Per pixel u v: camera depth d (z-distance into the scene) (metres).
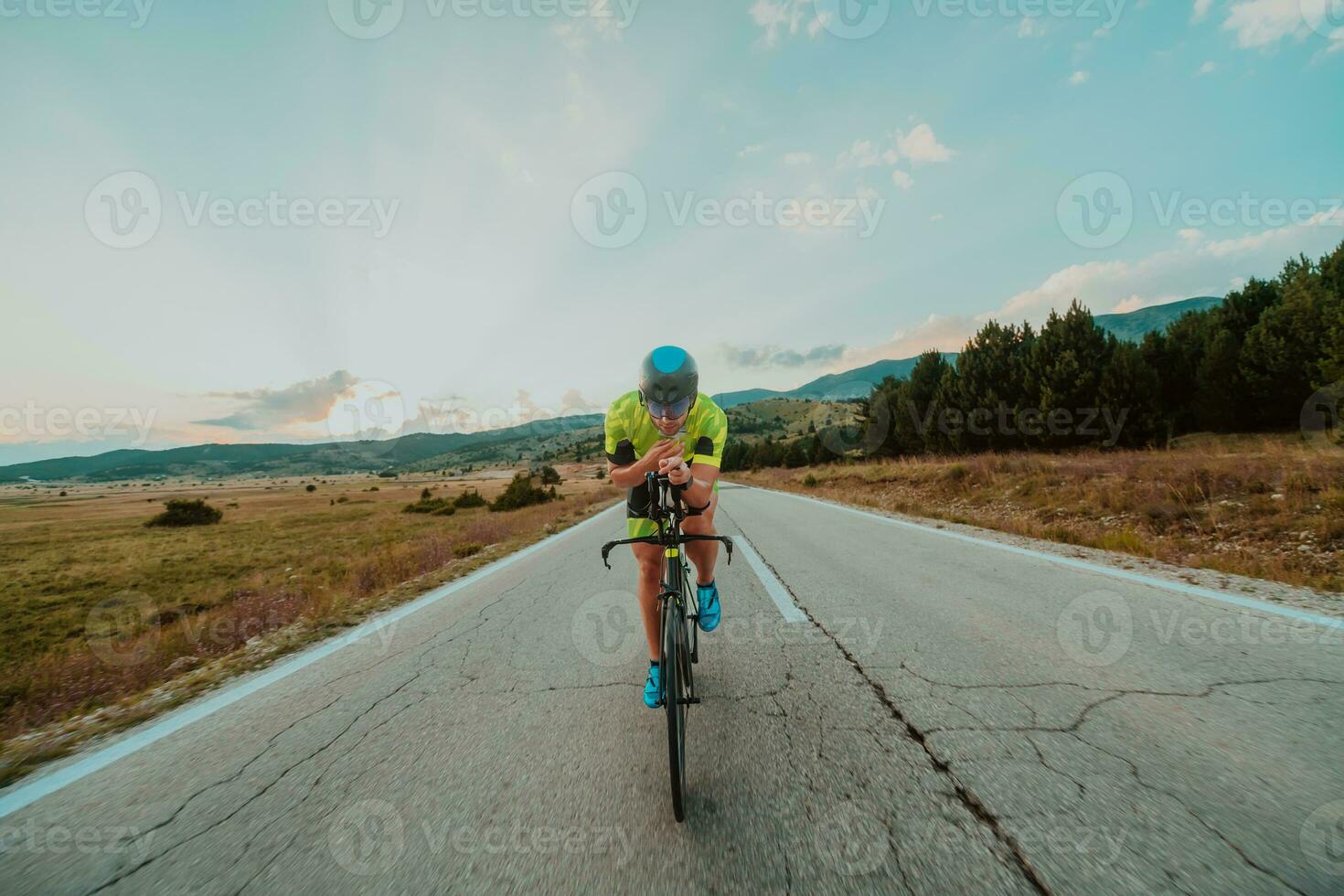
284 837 1.80
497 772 2.13
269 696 3.11
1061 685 2.62
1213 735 2.10
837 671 2.96
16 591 18.19
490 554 8.69
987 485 12.53
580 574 6.24
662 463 2.27
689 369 2.33
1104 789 1.79
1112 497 8.66
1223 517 6.93
